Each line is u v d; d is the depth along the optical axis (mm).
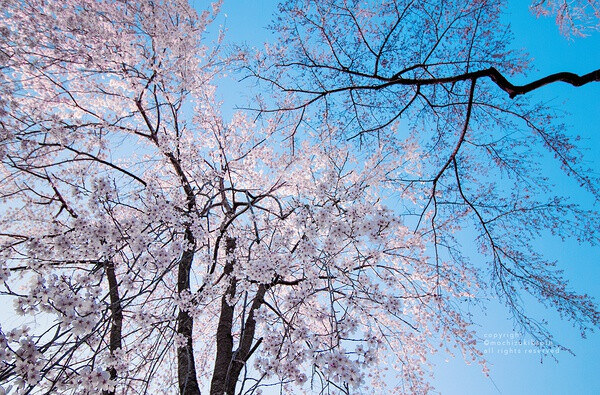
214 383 3615
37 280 2332
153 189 3318
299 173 6102
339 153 5668
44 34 4676
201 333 6344
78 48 4926
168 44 4938
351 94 5754
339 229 2961
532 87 4309
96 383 2357
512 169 5445
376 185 5652
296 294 3188
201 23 5207
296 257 3213
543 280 5047
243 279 3449
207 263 4156
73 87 5566
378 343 2676
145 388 3162
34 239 2963
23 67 4703
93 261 3150
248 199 4547
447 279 5527
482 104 5379
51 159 5078
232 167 6699
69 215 5215
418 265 5758
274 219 5477
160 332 3152
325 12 5223
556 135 4910
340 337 2678
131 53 5109
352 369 2469
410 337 6152
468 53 5129
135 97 5594
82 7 4773
